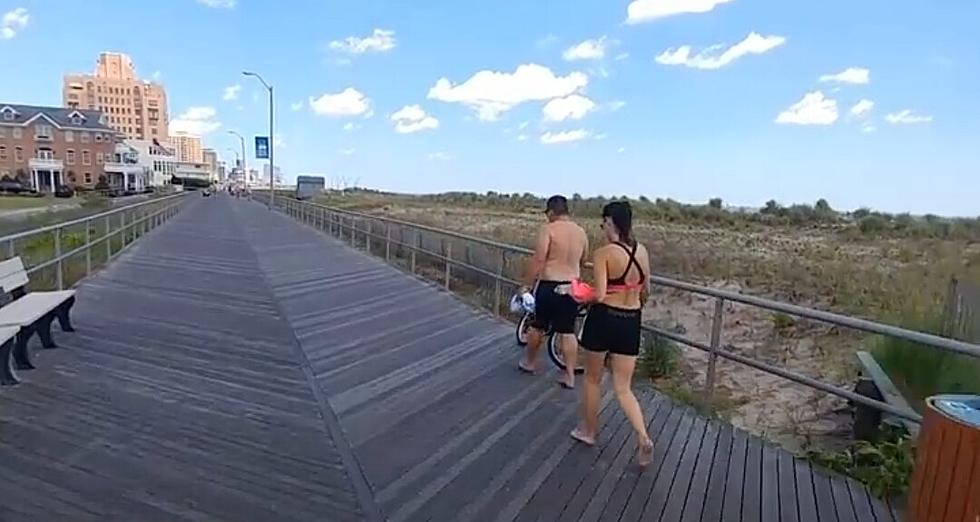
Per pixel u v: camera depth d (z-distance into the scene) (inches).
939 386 222.4
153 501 135.9
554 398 208.1
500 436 176.2
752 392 286.8
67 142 3422.7
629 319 157.6
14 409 183.2
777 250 997.8
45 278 398.9
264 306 353.4
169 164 5147.6
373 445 168.6
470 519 132.9
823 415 255.9
